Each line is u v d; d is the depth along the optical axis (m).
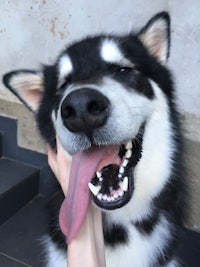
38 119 0.34
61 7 0.49
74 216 0.24
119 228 0.30
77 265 0.24
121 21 0.46
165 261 0.32
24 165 0.56
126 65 0.29
